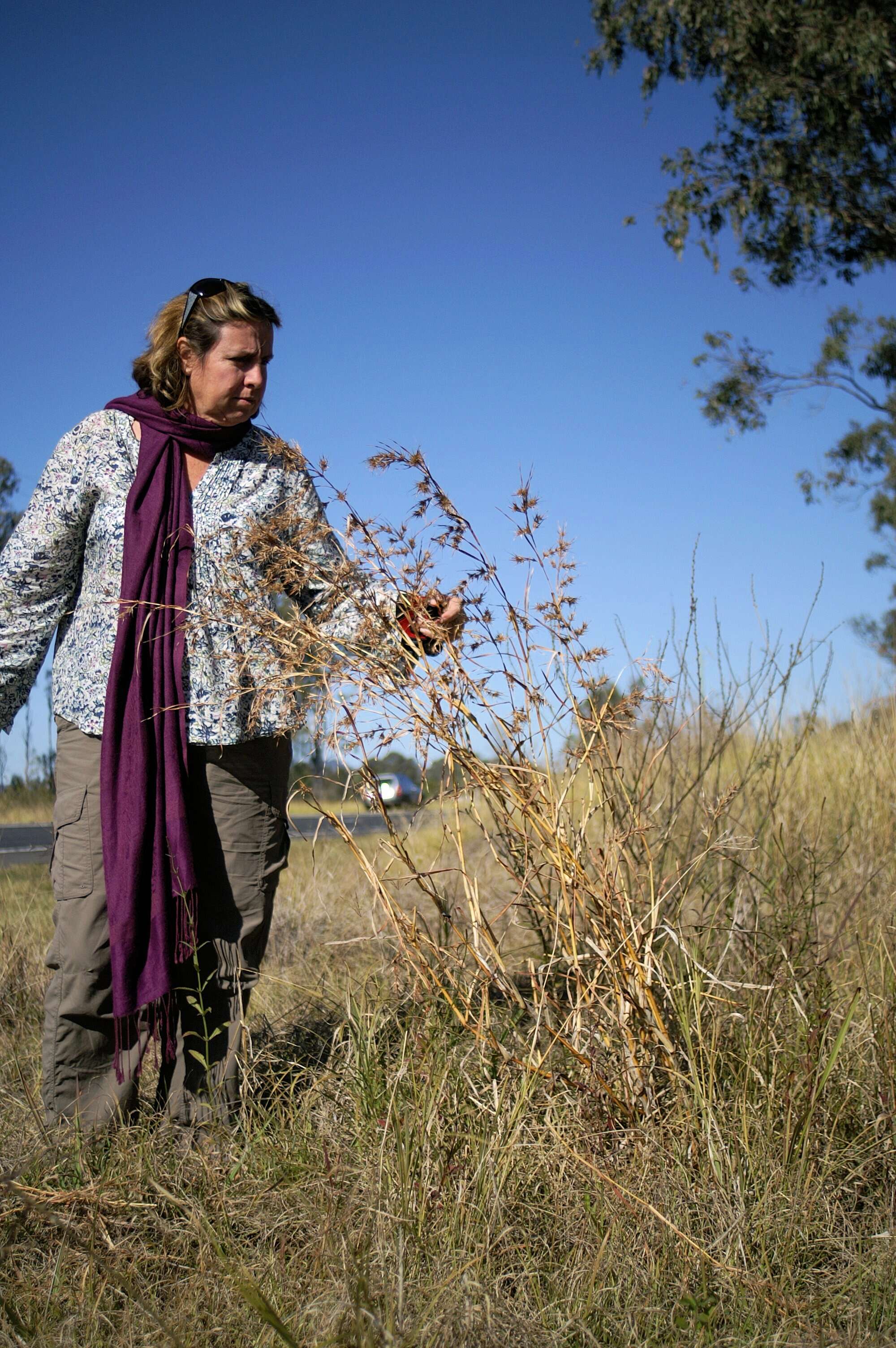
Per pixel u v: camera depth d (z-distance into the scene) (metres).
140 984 2.37
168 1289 1.83
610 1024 2.38
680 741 3.59
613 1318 1.77
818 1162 2.22
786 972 2.70
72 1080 2.46
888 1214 2.10
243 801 2.55
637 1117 2.29
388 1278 1.79
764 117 13.18
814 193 13.38
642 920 2.45
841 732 5.12
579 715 2.38
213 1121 2.38
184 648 2.46
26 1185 2.03
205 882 2.55
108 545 2.50
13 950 3.67
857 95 12.71
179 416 2.52
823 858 3.55
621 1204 2.04
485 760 2.39
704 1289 1.84
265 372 2.54
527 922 2.70
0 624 2.50
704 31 12.91
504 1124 2.20
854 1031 2.69
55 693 2.52
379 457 2.37
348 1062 2.48
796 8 12.32
